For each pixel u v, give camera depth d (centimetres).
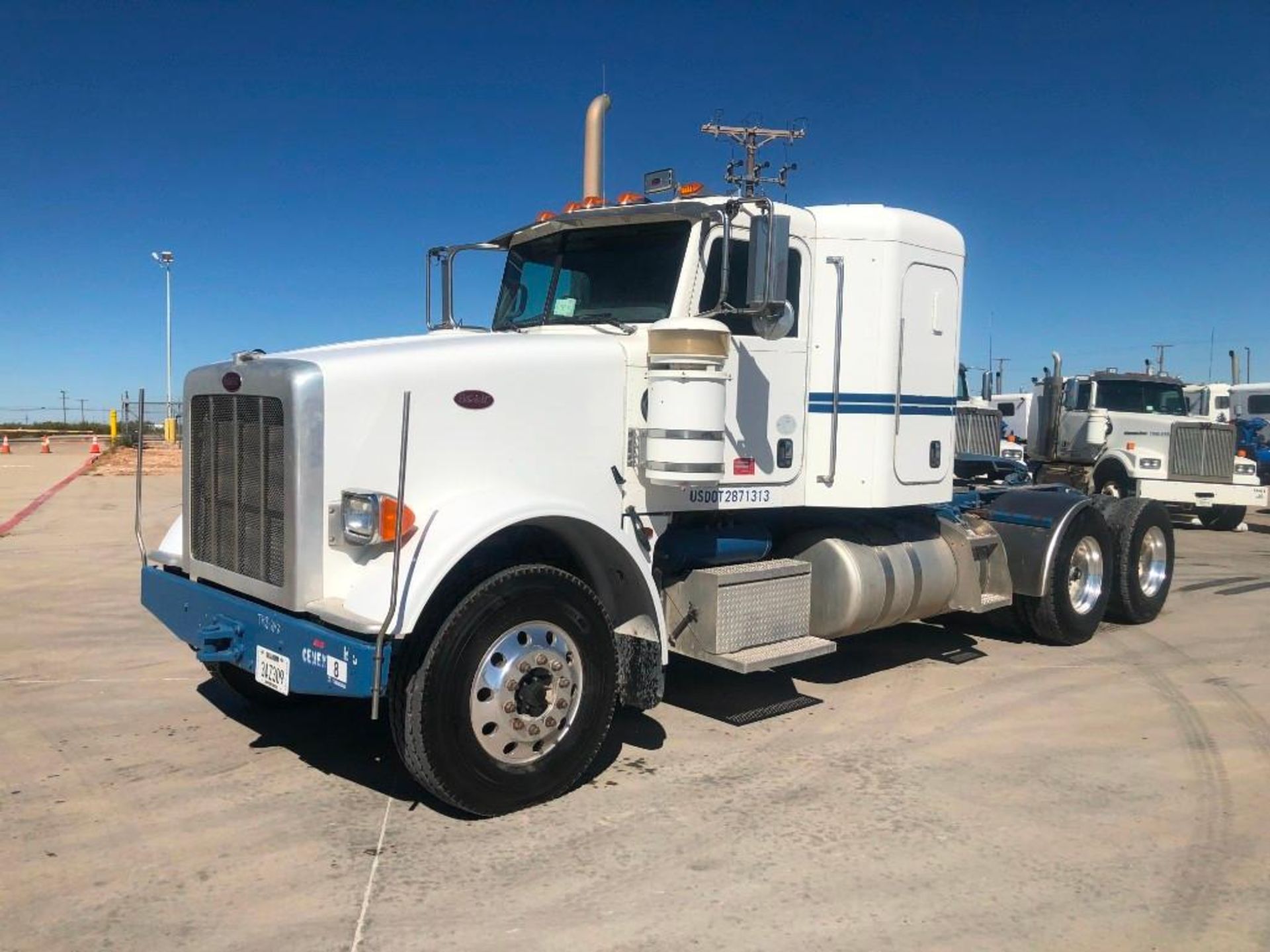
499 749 420
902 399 598
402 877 369
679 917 343
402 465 391
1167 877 377
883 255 584
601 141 887
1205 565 1226
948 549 668
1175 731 552
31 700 586
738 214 506
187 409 491
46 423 4644
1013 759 505
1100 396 1684
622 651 488
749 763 495
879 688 636
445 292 639
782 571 544
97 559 1118
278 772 475
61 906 346
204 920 338
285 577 419
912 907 352
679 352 463
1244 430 2270
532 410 460
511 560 453
